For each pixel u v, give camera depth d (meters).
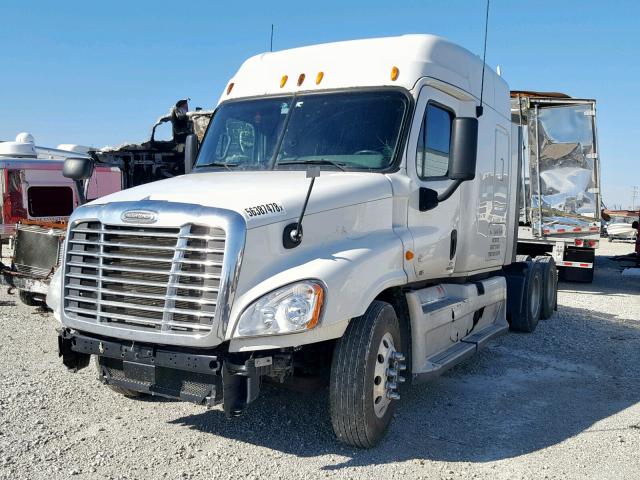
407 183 5.26
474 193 6.62
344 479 4.17
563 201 14.20
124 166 11.59
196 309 4.06
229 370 4.15
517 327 9.20
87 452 4.48
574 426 5.36
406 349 5.28
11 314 8.93
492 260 7.50
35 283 8.28
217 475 4.18
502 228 7.80
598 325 9.90
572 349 8.21
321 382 4.89
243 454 4.53
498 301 7.78
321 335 4.18
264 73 6.17
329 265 4.26
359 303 4.36
